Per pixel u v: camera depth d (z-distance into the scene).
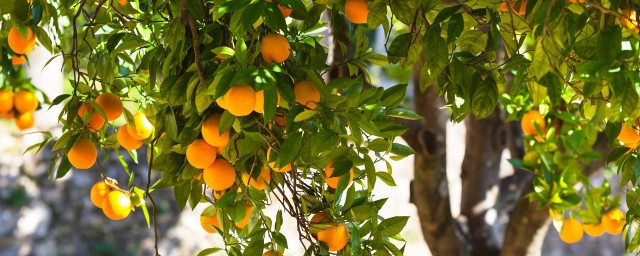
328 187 3.86
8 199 10.95
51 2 4.22
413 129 5.40
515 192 6.68
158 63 3.64
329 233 3.64
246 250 3.62
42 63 10.12
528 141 5.19
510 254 5.96
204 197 3.83
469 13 3.65
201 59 3.39
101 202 3.87
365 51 3.96
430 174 5.52
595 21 3.25
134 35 3.83
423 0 3.58
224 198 3.61
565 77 3.44
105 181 3.88
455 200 13.78
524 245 5.89
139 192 3.95
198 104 3.38
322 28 4.12
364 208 3.65
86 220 11.57
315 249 3.68
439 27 3.41
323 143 3.33
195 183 3.71
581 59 3.39
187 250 11.91
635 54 3.23
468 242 6.42
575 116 4.89
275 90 3.17
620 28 3.11
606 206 4.91
